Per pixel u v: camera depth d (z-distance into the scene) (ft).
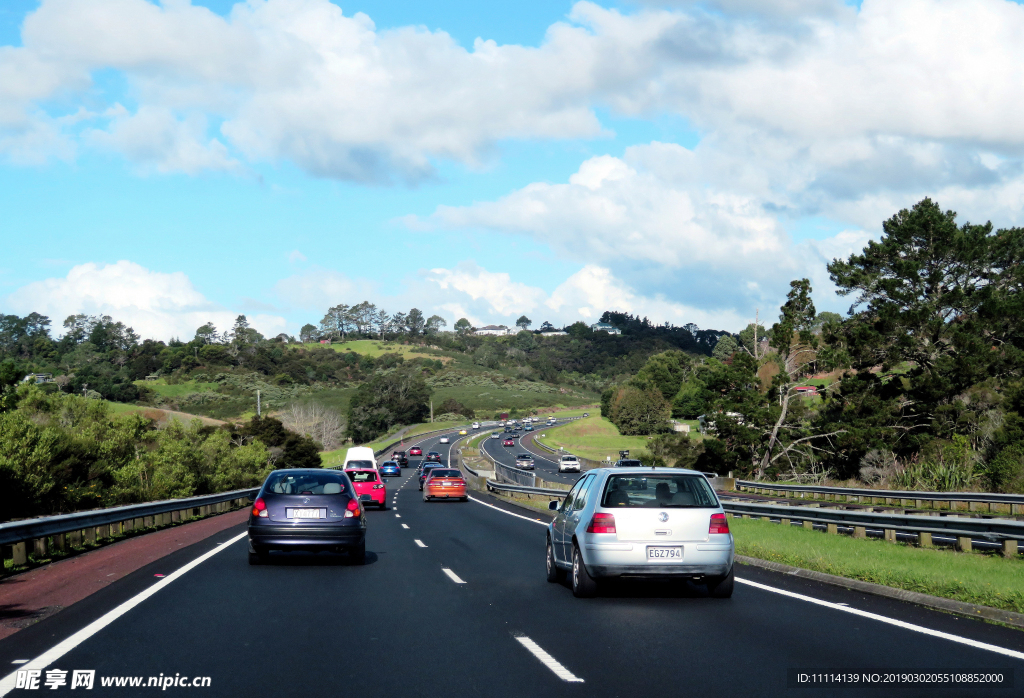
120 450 119.85
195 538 68.28
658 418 476.13
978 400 171.94
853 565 46.78
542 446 448.24
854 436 181.88
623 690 23.11
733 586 39.91
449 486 144.05
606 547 37.73
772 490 156.56
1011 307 176.86
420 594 40.45
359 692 22.86
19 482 74.95
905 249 193.57
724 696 22.56
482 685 23.61
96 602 36.76
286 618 33.58
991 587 37.83
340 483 52.49
